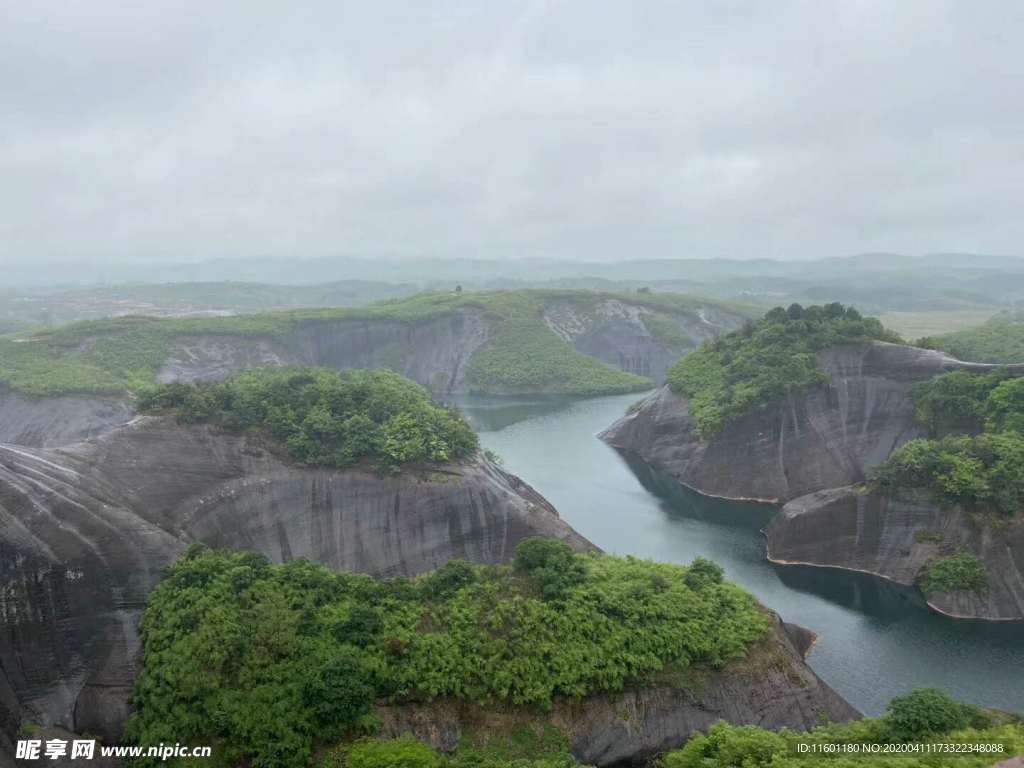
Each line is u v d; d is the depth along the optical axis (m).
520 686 35.22
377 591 40.38
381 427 59.53
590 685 36.03
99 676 36.41
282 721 31.84
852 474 77.00
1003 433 62.91
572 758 33.69
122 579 39.44
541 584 40.84
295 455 56.09
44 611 36.69
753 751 30.92
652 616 39.38
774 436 80.75
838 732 33.00
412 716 34.06
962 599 54.25
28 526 38.19
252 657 34.34
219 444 55.03
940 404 72.75
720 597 42.22
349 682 33.47
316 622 37.25
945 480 58.50
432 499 56.22
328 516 55.03
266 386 62.72
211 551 43.25
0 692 34.22
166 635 35.84
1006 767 27.23
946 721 31.92
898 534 60.41
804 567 63.22
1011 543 55.19
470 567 42.94
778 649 40.19
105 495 45.97
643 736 35.84
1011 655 48.56
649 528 73.06
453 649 36.19
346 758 31.55
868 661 47.88
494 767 31.52
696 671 37.94
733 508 78.88
